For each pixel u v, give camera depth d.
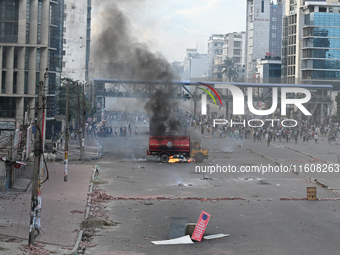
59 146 64.19
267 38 186.12
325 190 38.72
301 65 126.19
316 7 123.31
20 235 21.19
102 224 24.75
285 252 20.16
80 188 35.28
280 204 31.92
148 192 35.62
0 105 66.31
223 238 22.61
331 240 22.42
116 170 46.91
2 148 34.09
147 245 21.02
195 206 30.61
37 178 19.95
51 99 73.31
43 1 68.25
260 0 184.88
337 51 122.19
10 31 66.19
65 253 18.89
